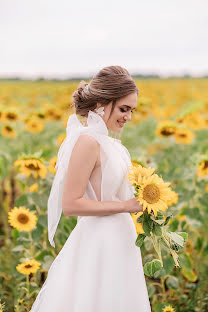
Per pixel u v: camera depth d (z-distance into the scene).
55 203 2.11
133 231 2.08
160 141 4.93
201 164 3.44
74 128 2.10
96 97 1.95
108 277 1.92
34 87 27.09
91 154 1.88
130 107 1.98
